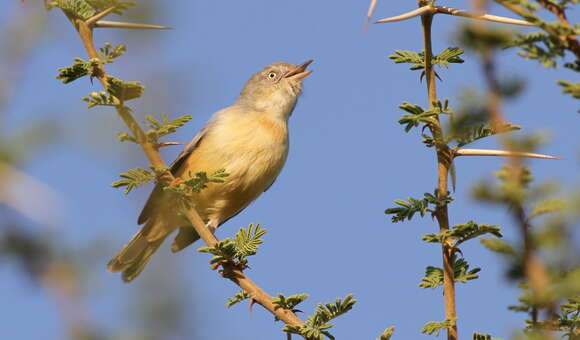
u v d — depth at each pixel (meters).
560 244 3.60
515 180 3.68
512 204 3.67
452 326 5.32
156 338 4.34
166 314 4.40
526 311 3.95
